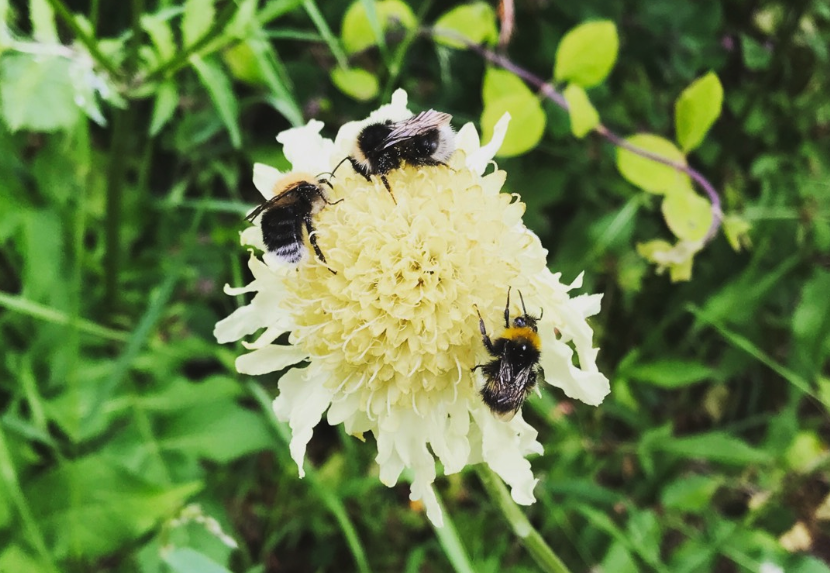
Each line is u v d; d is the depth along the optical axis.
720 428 0.16
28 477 0.12
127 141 0.12
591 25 0.11
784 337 0.15
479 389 0.08
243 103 0.13
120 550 0.12
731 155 0.16
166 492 0.10
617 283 0.15
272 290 0.09
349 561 0.14
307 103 0.15
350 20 0.13
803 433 0.13
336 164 0.09
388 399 0.08
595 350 0.08
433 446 0.08
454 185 0.08
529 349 0.08
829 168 0.16
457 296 0.08
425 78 0.15
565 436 0.14
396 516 0.14
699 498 0.13
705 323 0.15
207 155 0.15
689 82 0.16
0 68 0.10
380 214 0.08
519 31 0.15
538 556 0.10
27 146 0.14
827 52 0.16
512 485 0.08
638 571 0.13
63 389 0.12
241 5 0.10
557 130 0.14
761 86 0.15
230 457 0.12
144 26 0.10
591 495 0.13
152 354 0.13
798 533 0.13
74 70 0.10
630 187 0.15
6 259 0.14
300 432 0.09
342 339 0.08
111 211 0.12
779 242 0.15
